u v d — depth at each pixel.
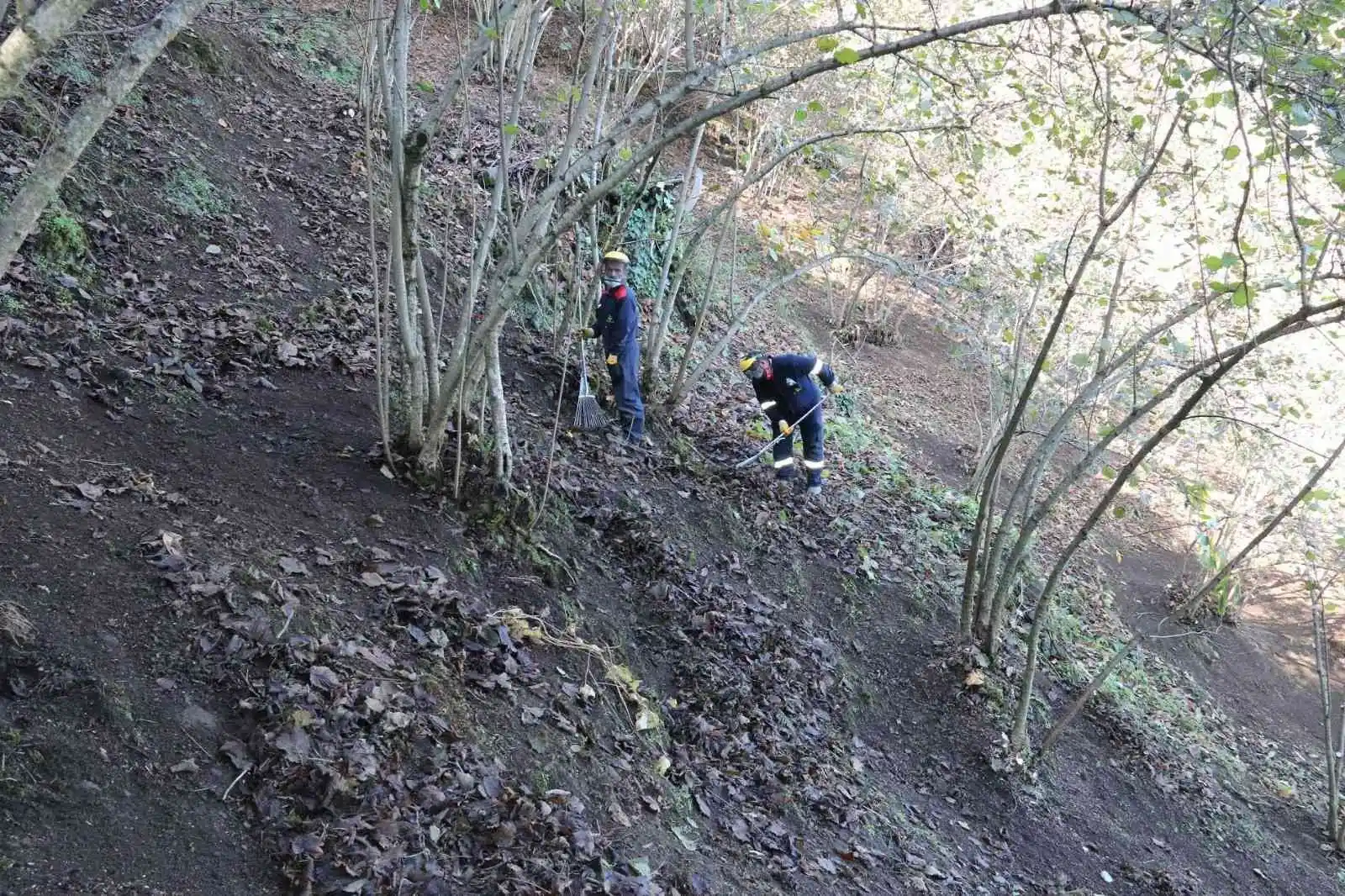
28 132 6.79
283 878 2.88
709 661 5.84
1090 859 6.53
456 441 5.68
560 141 10.22
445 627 4.42
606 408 8.12
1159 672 11.05
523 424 7.02
